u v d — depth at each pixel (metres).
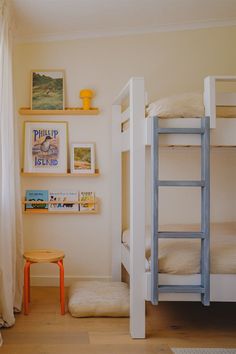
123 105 3.80
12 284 2.89
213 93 2.54
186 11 3.46
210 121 2.53
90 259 3.82
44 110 3.71
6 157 2.71
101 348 2.41
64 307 3.06
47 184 3.78
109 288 3.29
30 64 3.79
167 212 3.82
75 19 3.45
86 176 3.76
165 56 3.82
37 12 3.27
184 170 3.81
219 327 2.77
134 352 2.35
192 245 2.64
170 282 2.53
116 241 3.71
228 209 3.83
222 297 2.51
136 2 3.20
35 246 3.79
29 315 2.98
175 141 2.56
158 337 2.59
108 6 3.24
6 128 2.73
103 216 3.82
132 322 2.56
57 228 3.81
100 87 3.81
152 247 2.48
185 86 3.81
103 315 2.94
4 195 2.66
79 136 3.81
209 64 3.82
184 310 3.14
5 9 2.74
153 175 2.49
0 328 2.71
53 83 3.77
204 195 2.50
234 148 3.82
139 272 2.56
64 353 2.33
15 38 3.69
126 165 3.83
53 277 3.80
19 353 2.32
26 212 3.73
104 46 3.81
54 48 3.79
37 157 3.75
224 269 2.50
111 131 3.79
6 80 2.76
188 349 2.39
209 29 3.81
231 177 3.83
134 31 3.80
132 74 3.82
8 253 2.70
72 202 3.75
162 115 2.54
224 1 3.30
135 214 2.57
